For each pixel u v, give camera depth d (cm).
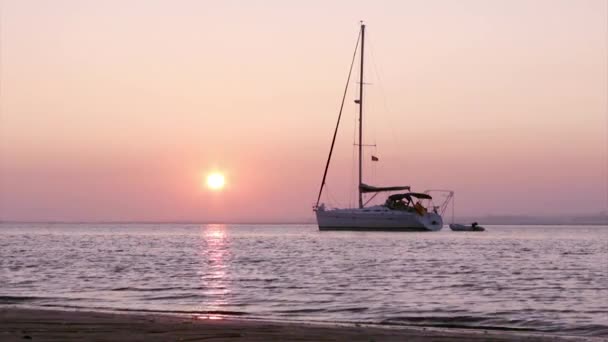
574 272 4797
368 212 12925
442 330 2039
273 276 4331
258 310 2658
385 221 12900
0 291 3338
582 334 2069
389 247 8625
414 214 12838
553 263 5800
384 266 5300
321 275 4422
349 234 13025
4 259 6066
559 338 1877
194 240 11844
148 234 16850
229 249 8244
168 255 6869
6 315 2050
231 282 3897
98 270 4791
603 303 2956
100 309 2589
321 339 1634
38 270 4766
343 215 13012
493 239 12569
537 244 10425
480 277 4338
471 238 12562
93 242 10756
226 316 2398
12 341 1473
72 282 3859
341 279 4125
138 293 3291
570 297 3203
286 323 2027
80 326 1775
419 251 7712
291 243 10019
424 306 2825
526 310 2698
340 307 2773
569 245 10094
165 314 2342
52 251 7675
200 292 3350
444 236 13225
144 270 4806
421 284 3828
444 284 3841
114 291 3378
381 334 1781
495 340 1739
